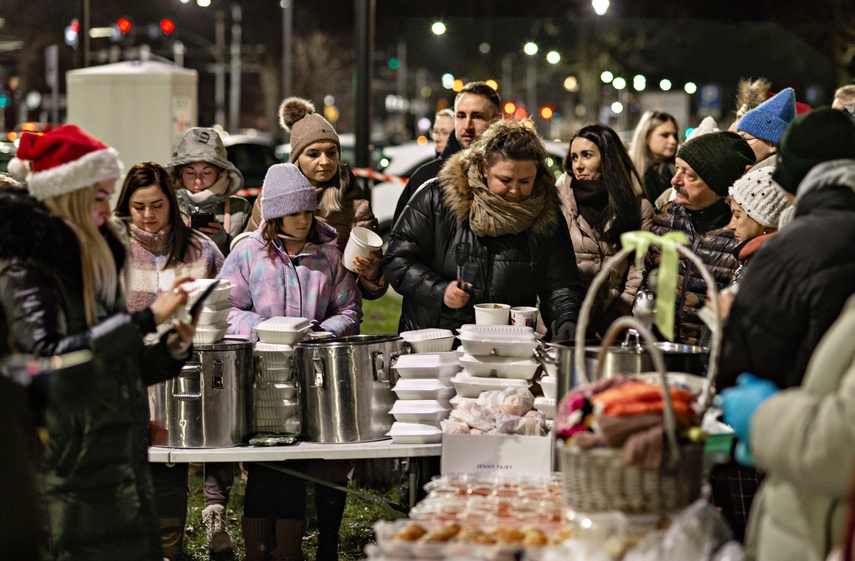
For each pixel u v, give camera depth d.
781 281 3.88
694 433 3.62
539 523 4.05
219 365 5.57
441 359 5.68
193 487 8.47
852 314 3.29
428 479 5.66
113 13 43.09
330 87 62.41
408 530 3.85
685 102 25.17
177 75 13.15
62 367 4.10
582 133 7.25
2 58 40.00
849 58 26.67
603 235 7.07
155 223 6.43
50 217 4.38
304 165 7.31
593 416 3.73
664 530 3.56
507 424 5.29
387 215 19.03
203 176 7.93
